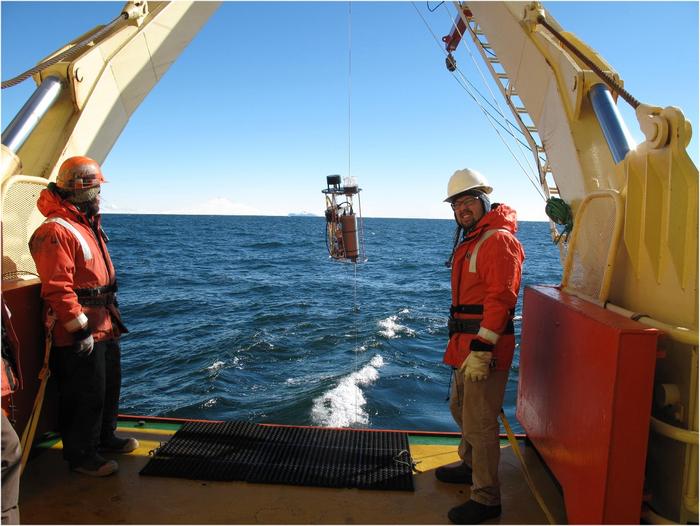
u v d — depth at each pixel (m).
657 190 2.21
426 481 3.12
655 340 1.96
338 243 6.04
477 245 2.66
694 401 1.97
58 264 2.71
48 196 2.85
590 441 2.21
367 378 8.58
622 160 2.74
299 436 3.70
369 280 23.55
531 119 3.92
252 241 56.31
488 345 2.49
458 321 2.80
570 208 3.32
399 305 16.28
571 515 2.44
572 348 2.47
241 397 7.79
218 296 18.20
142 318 14.20
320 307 15.87
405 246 50.44
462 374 2.88
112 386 3.33
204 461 3.27
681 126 2.05
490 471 2.67
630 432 2.01
